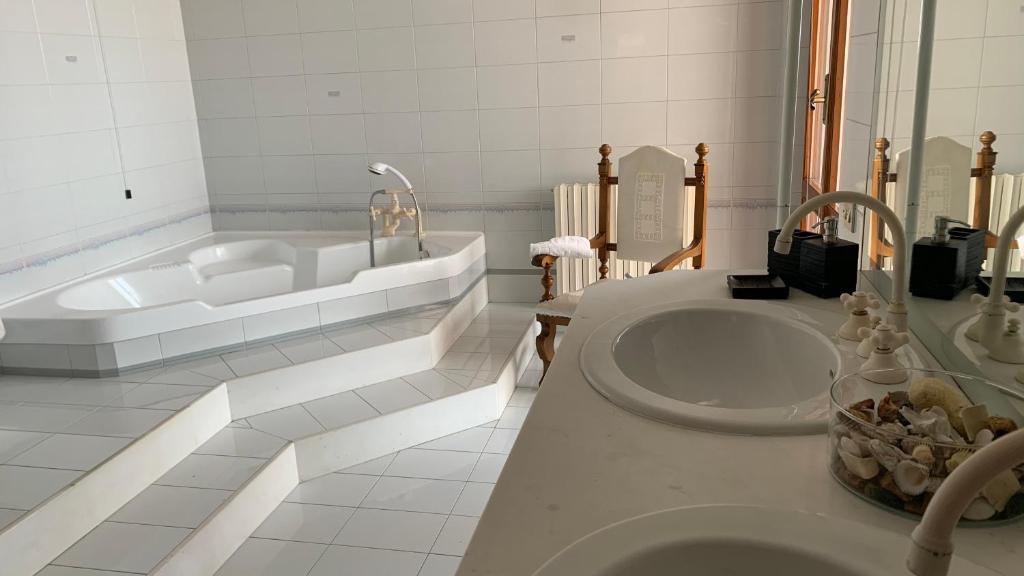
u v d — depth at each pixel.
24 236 3.20
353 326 3.43
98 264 3.60
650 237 3.37
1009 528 0.75
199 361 3.09
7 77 3.10
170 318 3.03
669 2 3.62
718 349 1.48
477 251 4.00
